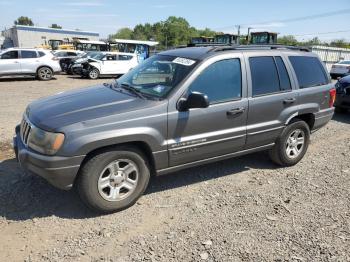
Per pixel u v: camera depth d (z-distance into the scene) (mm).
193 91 4223
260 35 25781
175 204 4223
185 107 4055
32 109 4152
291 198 4480
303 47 5789
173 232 3633
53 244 3375
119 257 3217
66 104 4039
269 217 3979
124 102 4012
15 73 18016
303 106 5375
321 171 5445
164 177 4977
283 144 5293
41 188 4445
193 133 4258
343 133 7836
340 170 5512
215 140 4453
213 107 4359
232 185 4809
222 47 4703
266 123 4961
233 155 4832
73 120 3623
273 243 3488
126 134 3740
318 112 5688
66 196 4273
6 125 7578
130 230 3650
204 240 3504
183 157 4270
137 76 4828
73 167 3574
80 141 3543
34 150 3693
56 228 3635
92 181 3703
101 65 21109
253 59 4855
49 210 3965
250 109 4727
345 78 9609
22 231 3562
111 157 3771
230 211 4094
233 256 3270
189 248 3369
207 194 4512
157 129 3965
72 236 3512
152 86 4402
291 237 3600
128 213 3986
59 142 3518
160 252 3301
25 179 4676
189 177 5012
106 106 3906
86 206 4055
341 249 3418
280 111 5090
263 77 4922
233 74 4605
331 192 4695
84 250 3301
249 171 5332
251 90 4746
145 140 3896
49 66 18859
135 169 4000
